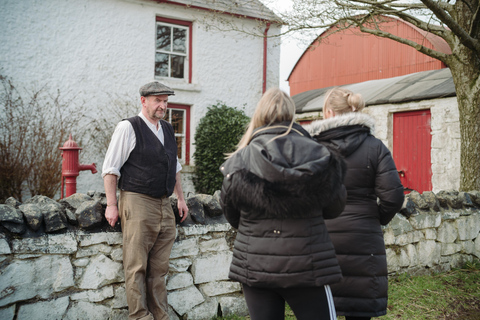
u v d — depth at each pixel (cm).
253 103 972
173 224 271
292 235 164
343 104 239
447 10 593
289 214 162
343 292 222
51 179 707
